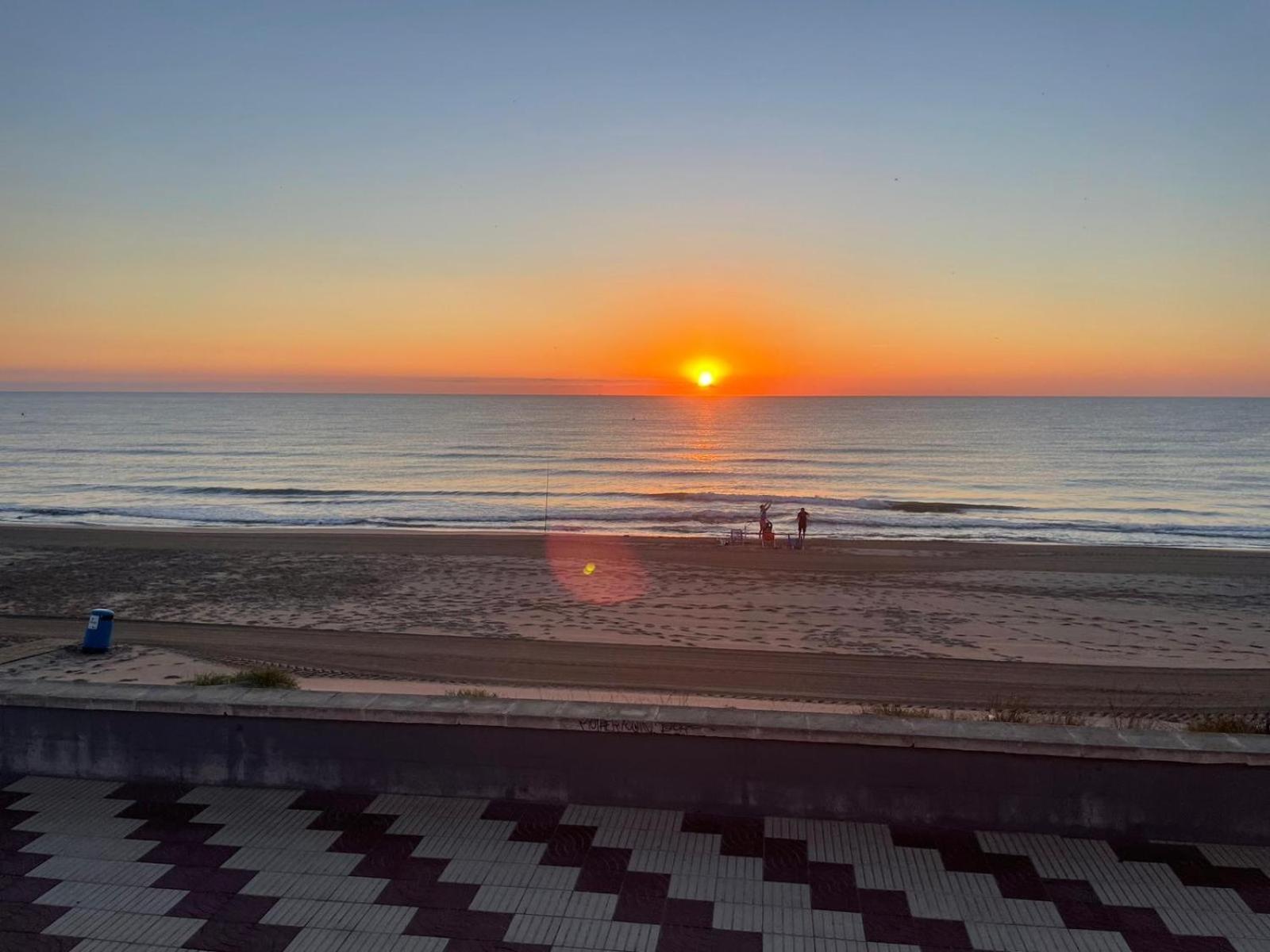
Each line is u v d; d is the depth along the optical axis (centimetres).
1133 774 550
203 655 1708
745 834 563
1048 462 9138
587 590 2361
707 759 586
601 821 579
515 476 7469
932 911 484
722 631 1928
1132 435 13362
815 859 534
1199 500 6009
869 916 479
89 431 13562
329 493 5888
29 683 668
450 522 4428
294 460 8931
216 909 489
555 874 520
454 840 558
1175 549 3281
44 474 7231
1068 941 459
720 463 8869
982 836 559
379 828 573
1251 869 521
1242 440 12312
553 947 454
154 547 3059
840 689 1540
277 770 626
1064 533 4197
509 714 599
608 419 18325
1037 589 2452
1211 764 542
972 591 2419
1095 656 1773
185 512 4750
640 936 462
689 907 488
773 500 5538
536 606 2162
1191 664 1727
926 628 1991
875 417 19288
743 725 577
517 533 3644
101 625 1712
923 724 579
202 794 620
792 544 3300
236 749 629
